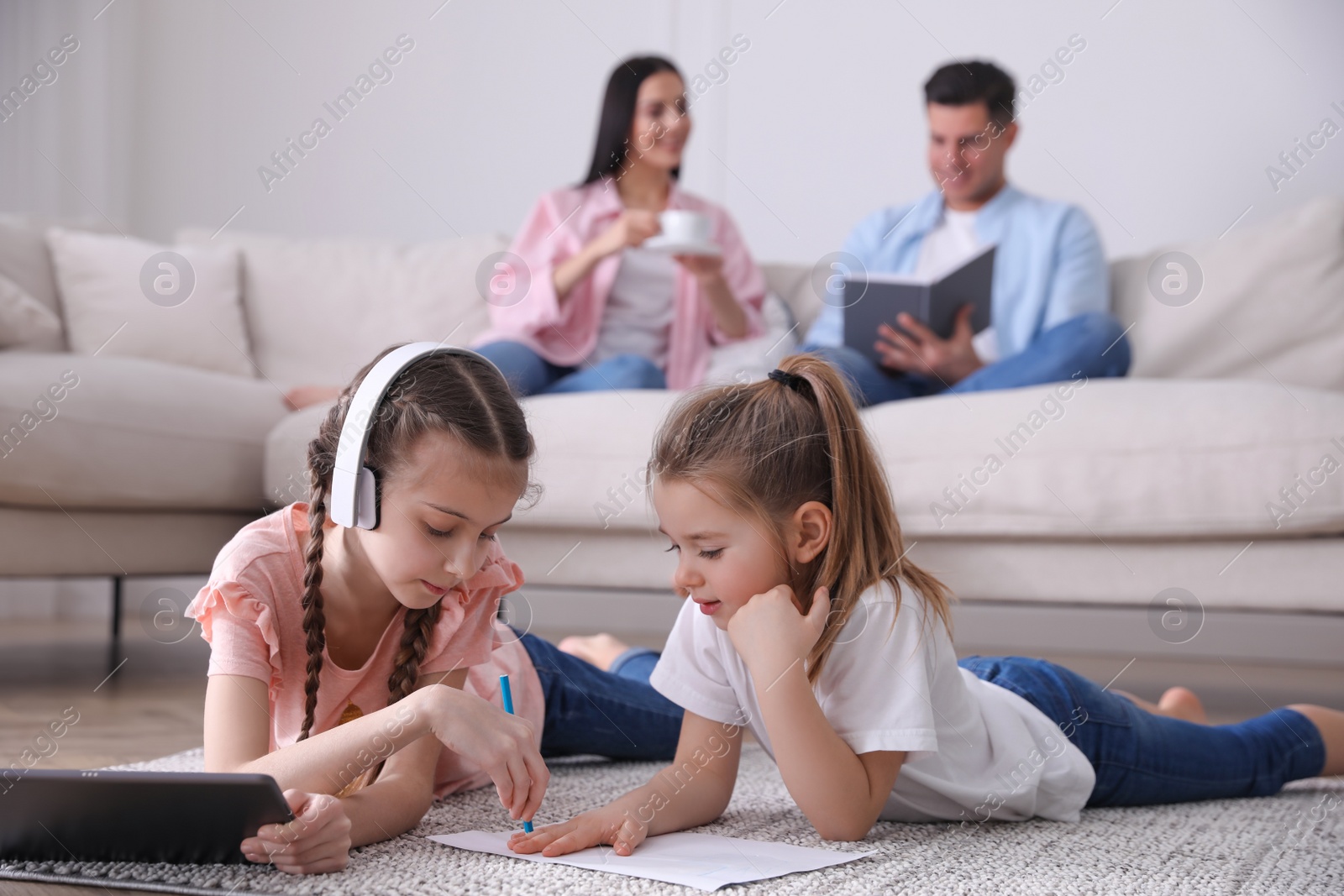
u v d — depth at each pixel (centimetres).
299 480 216
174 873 85
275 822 81
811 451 102
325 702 106
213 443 225
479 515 93
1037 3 315
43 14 357
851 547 102
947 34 324
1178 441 176
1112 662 263
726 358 255
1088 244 241
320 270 287
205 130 380
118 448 209
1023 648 284
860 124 333
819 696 103
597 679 138
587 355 252
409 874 84
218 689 95
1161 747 122
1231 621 269
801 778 95
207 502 225
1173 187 302
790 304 279
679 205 270
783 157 339
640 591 210
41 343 247
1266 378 237
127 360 224
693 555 102
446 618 106
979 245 248
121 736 151
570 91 358
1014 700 116
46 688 196
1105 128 308
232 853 85
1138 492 177
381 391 94
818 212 336
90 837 86
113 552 215
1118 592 182
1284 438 172
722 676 107
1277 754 129
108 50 367
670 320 261
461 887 81
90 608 345
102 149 365
